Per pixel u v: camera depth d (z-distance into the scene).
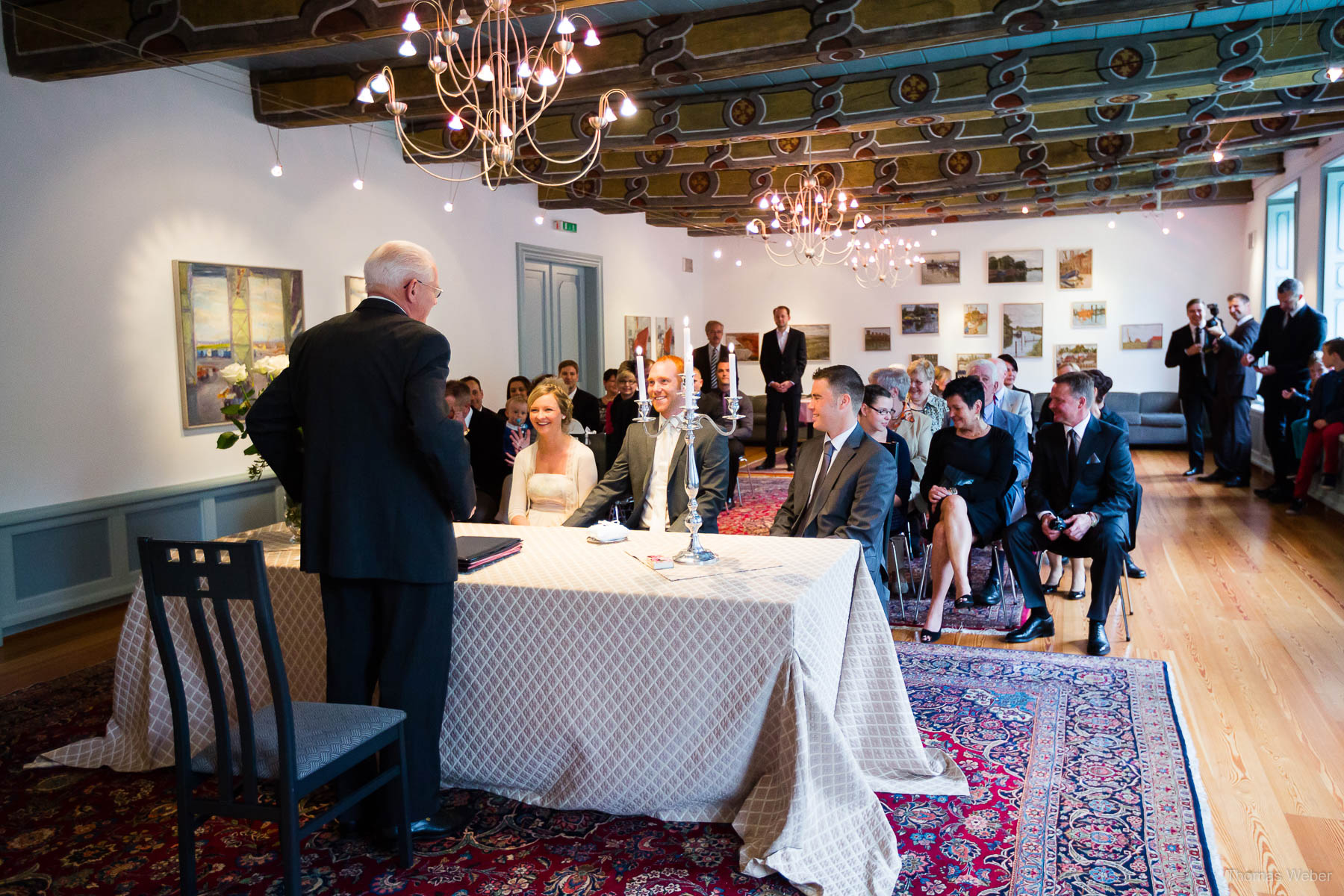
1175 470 11.40
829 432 4.10
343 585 2.74
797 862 2.56
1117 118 7.60
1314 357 8.55
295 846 2.29
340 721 2.50
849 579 3.27
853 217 13.09
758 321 16.45
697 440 4.18
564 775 2.99
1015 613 5.39
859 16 5.22
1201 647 4.70
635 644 2.83
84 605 5.66
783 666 2.70
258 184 6.83
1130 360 14.71
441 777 3.14
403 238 8.40
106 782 3.33
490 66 4.07
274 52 5.01
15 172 5.25
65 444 5.56
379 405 2.62
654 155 8.50
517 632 2.95
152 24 5.01
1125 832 2.82
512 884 2.60
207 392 6.43
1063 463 4.86
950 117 6.82
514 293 10.28
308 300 7.31
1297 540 7.16
